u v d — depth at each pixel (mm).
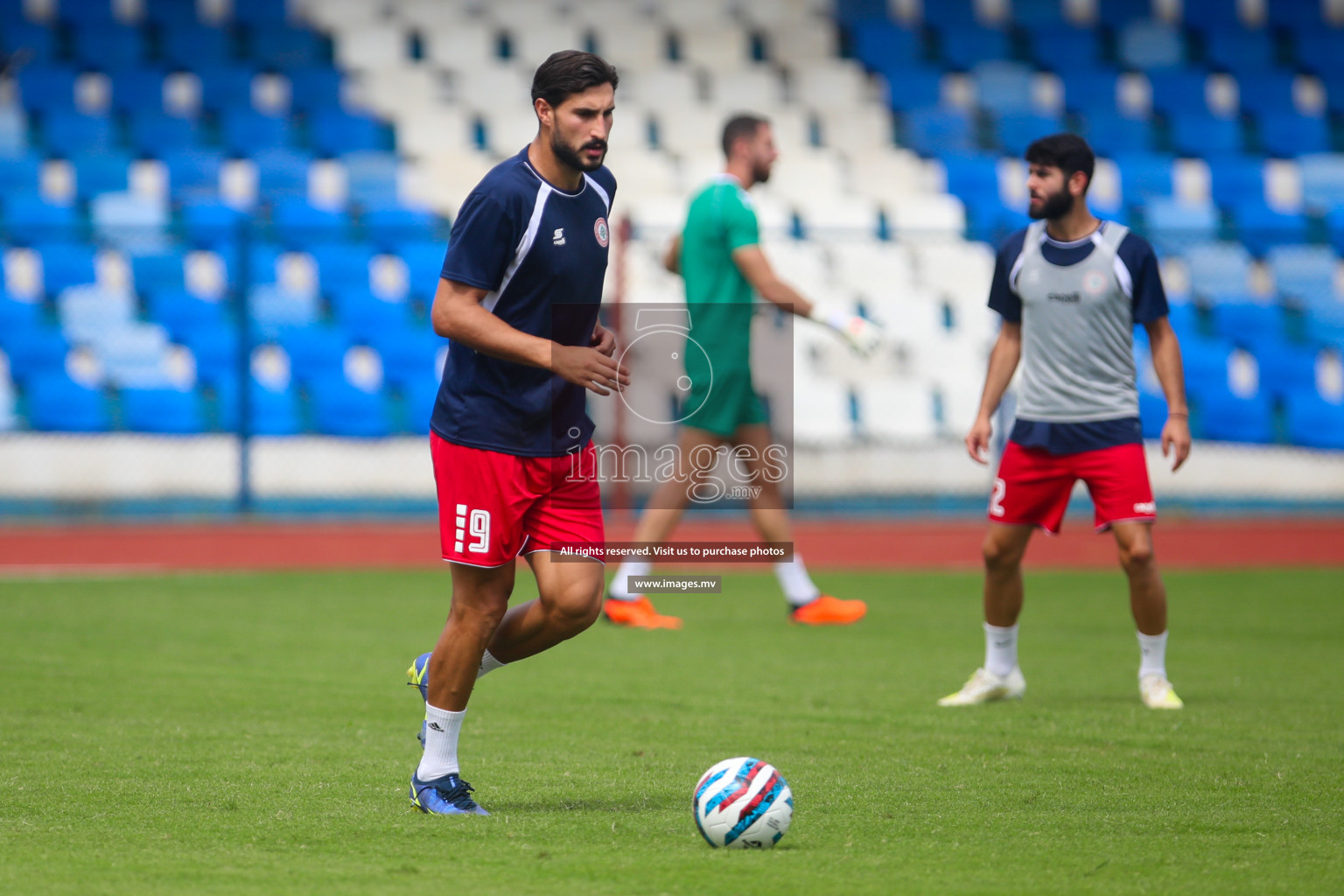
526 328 12867
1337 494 49688
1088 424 19234
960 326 53062
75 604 29922
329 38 61531
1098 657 24141
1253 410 51844
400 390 49625
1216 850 11422
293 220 53312
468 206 12430
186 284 50719
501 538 12703
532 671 22266
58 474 45344
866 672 22328
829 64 64250
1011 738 16812
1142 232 46875
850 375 50750
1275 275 56094
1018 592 19656
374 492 47375
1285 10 67312
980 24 66438
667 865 10812
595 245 13023
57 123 56562
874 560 40250
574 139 12406
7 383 47812
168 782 13938
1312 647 25203
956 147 61844
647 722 17875
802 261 52094
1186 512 48688
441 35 62500
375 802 13156
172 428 47438
